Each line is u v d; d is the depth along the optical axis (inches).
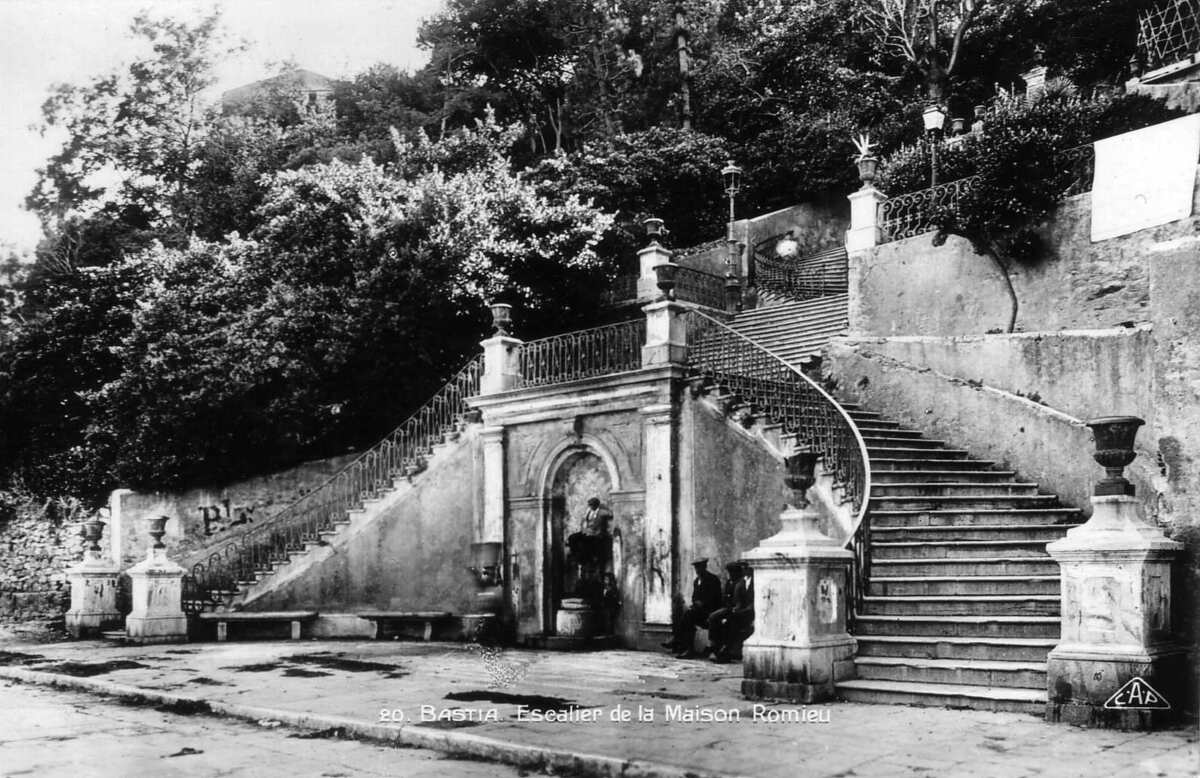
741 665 510.3
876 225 743.1
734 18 1508.4
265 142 1294.3
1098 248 604.1
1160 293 343.9
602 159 1189.7
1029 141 624.4
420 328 867.4
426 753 322.0
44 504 1061.1
